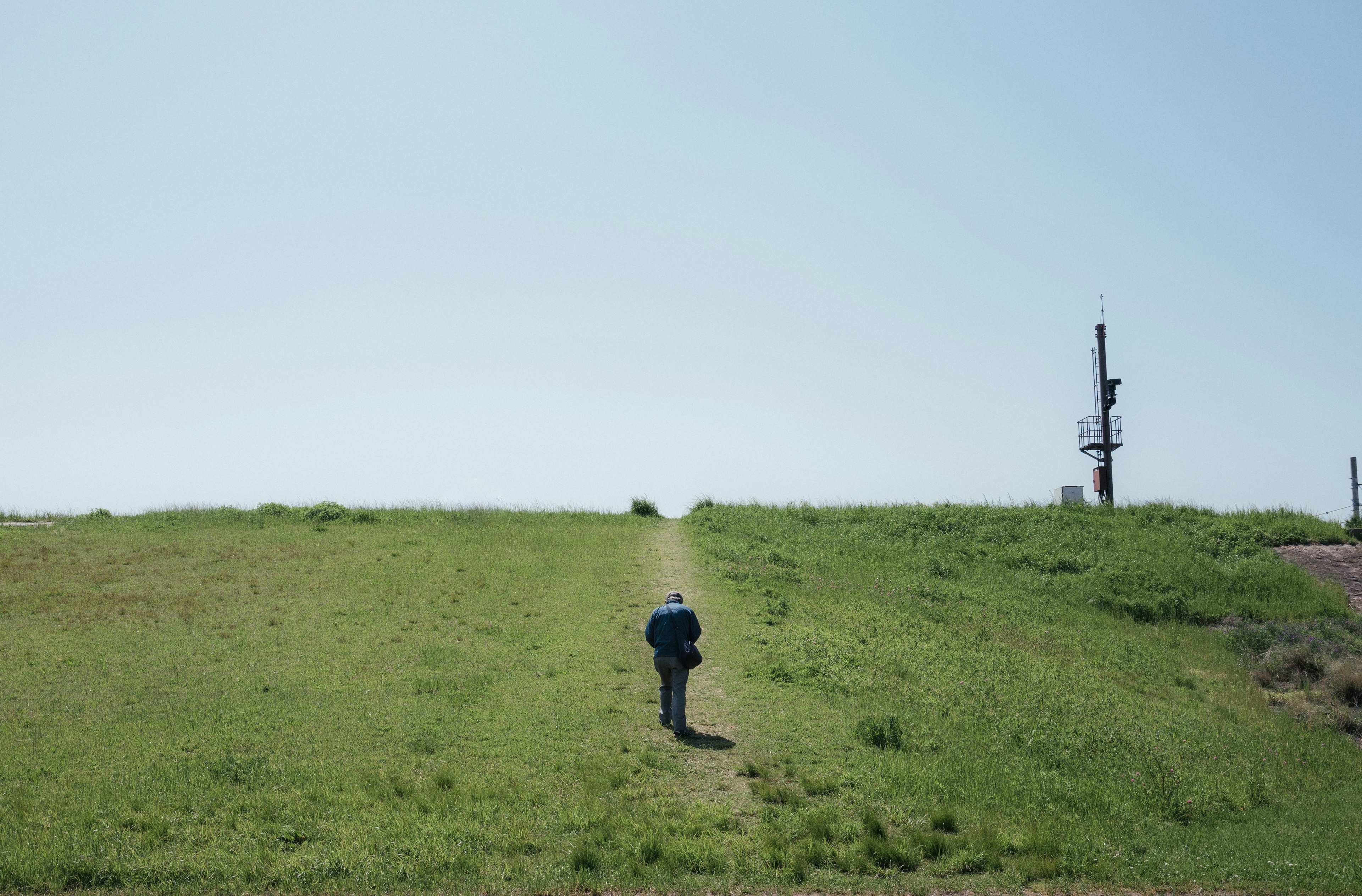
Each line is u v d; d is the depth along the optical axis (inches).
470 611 682.8
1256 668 698.8
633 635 634.8
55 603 669.9
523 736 442.9
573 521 1147.9
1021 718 518.9
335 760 402.9
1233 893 324.5
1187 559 944.3
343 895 293.1
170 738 422.6
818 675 566.3
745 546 949.2
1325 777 494.0
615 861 322.0
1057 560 946.7
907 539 1024.2
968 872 333.1
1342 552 984.9
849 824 358.6
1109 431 1320.1
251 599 701.3
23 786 362.6
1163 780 442.3
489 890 297.3
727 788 395.5
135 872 299.0
